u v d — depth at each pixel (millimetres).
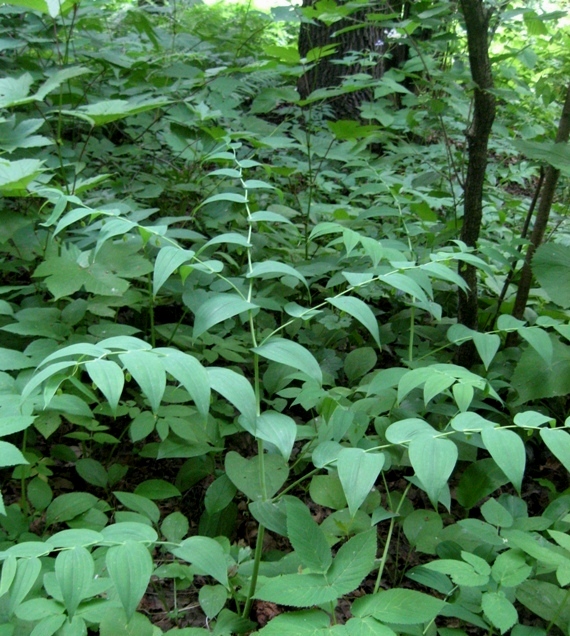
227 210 3111
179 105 3389
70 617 1076
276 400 2342
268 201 3771
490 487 1949
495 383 2270
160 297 2760
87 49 3576
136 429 1977
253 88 4629
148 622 1371
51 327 2088
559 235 3531
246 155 3938
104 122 2576
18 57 3275
